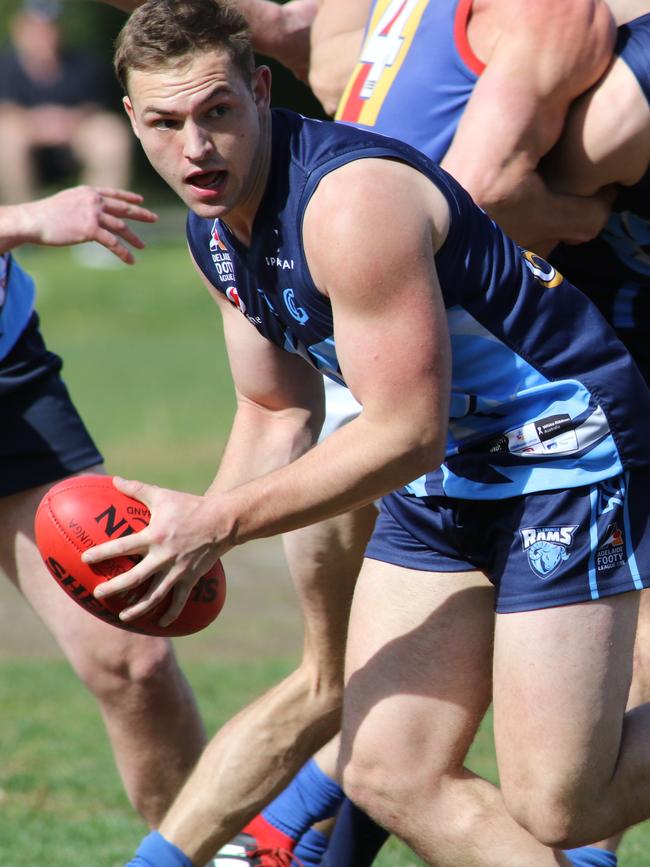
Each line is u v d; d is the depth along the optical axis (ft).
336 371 38.24
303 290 35.65
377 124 46.73
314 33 55.47
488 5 45.73
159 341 211.00
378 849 47.26
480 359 37.06
